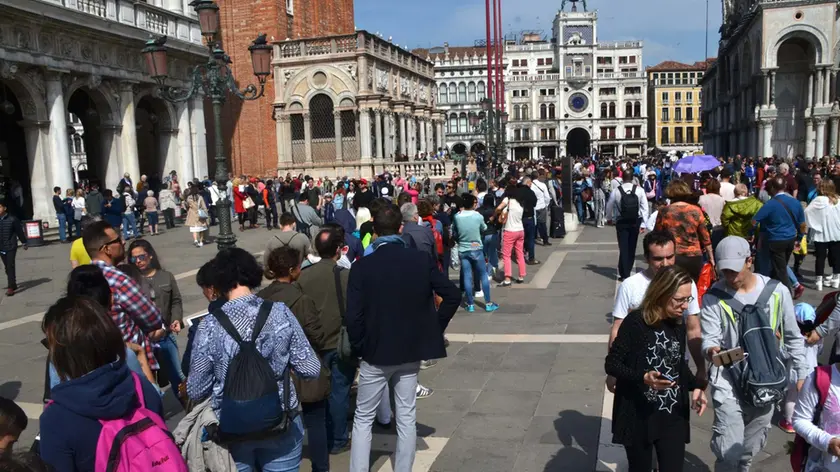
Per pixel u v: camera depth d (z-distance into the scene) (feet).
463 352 29.09
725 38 218.18
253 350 12.57
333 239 19.12
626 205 40.29
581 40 346.74
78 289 14.60
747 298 14.85
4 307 41.11
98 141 95.50
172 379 21.63
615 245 59.26
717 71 228.22
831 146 153.58
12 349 31.99
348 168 116.37
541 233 60.95
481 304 37.96
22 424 9.12
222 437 12.49
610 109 350.02
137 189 79.20
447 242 38.88
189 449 12.58
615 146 353.72
